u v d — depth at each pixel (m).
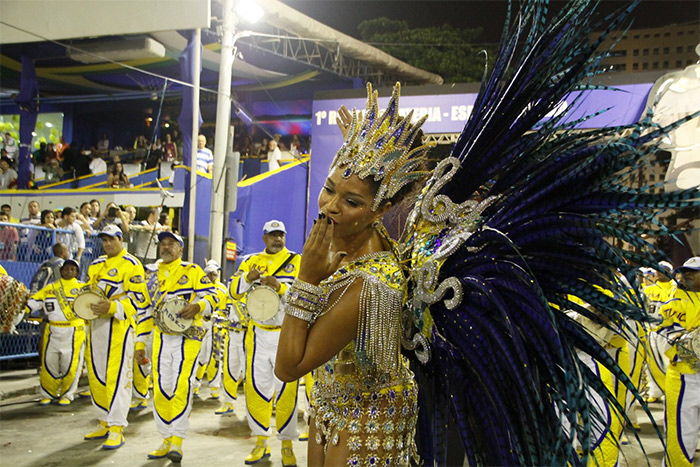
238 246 11.67
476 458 1.70
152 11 7.68
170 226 10.39
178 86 15.95
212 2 11.55
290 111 17.45
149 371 7.02
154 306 5.02
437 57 19.25
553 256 1.64
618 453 3.83
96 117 17.38
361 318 1.62
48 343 6.83
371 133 1.71
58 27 7.95
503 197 1.76
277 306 4.70
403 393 1.73
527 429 1.55
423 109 9.45
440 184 1.81
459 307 1.69
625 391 3.96
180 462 4.74
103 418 5.35
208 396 7.68
